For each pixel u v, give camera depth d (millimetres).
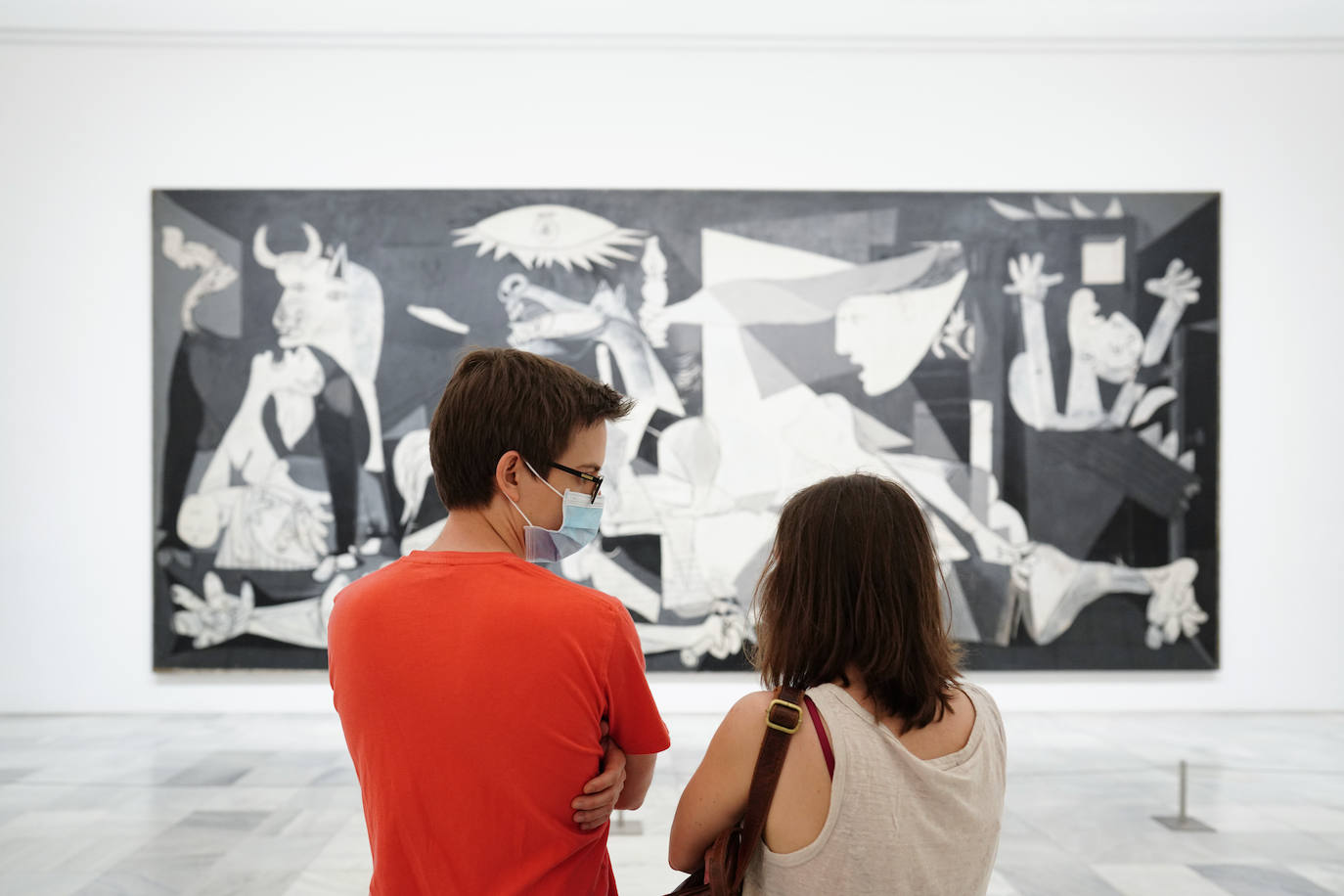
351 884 3721
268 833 4277
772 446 6766
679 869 1412
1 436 6586
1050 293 6871
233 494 6586
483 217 6750
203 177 6699
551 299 6754
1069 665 6770
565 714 1306
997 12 6527
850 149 6898
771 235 6824
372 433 6645
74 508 6602
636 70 6848
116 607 6598
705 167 6859
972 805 1271
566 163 6824
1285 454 6887
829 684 1298
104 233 6652
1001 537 6805
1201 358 6855
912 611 1299
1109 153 6930
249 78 6719
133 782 5055
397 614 1345
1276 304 6914
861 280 6840
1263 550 6859
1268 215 6930
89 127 6652
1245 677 6824
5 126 6621
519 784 1296
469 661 1306
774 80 6879
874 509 1326
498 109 6805
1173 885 3742
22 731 6141
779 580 1373
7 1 6266
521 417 1410
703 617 6680
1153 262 6879
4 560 6566
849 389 6816
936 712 1299
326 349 6664
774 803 1254
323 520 6602
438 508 6641
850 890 1213
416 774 1309
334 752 5625
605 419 1501
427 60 6781
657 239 6797
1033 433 6824
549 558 1487
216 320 6637
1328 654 6824
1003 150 6918
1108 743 5934
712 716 6598
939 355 6840
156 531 6551
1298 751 5766
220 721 6383
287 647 6562
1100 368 6852
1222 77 6930
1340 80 6918
